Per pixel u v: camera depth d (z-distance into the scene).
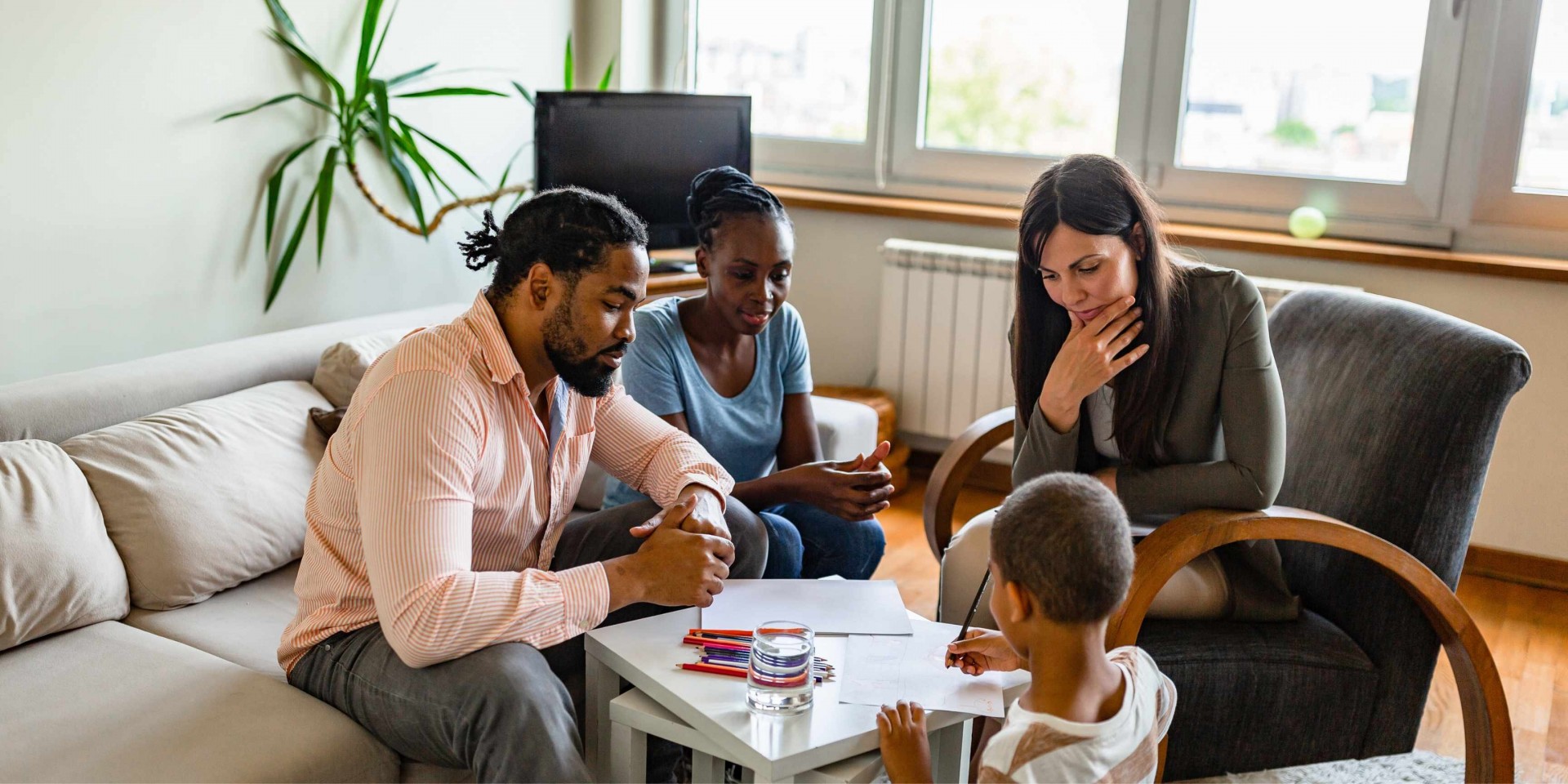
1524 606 3.02
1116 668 1.40
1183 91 3.45
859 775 1.39
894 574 3.12
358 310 3.32
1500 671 2.65
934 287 3.63
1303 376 2.18
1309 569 2.10
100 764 1.47
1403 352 1.99
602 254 1.58
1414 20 3.16
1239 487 1.84
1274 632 1.96
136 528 1.93
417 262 3.48
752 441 2.21
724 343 2.17
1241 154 3.44
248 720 1.58
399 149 3.18
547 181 3.26
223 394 2.28
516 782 1.46
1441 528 1.90
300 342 2.45
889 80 3.81
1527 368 1.86
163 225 2.78
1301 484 2.11
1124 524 1.35
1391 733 1.97
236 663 1.81
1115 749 1.34
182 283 2.84
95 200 2.63
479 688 1.47
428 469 1.51
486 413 1.60
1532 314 3.05
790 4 3.91
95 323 2.67
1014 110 3.71
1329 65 3.28
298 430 2.23
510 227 1.61
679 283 3.39
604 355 1.63
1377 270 3.21
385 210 3.21
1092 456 2.05
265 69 2.95
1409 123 3.22
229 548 2.01
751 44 3.99
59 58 2.51
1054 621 1.32
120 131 2.65
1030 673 1.53
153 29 2.68
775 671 1.41
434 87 3.41
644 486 1.92
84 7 2.54
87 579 1.82
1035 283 1.97
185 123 2.79
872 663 1.55
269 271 3.05
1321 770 1.97
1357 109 3.28
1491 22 3.06
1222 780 1.95
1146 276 1.85
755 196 2.04
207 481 2.03
